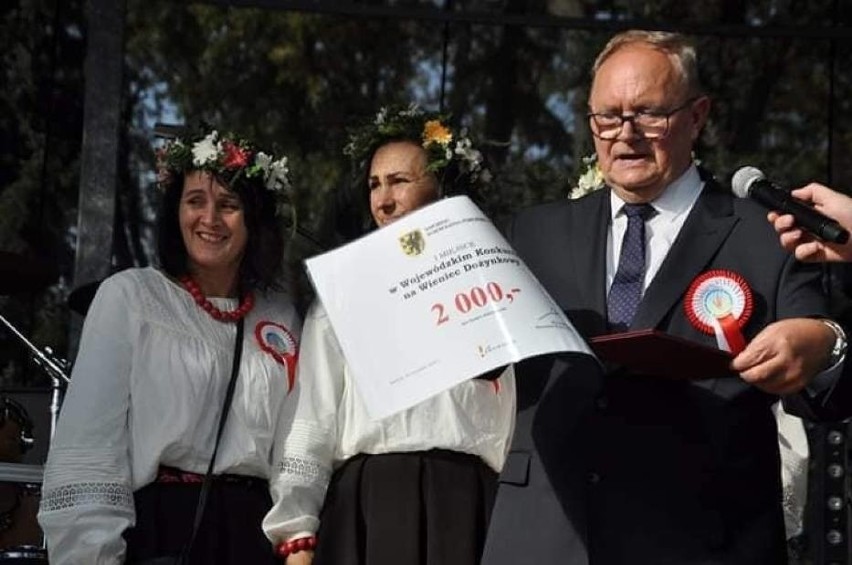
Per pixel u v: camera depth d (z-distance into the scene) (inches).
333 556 237.1
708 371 194.2
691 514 199.5
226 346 250.2
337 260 204.5
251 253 259.3
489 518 237.8
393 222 205.3
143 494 240.7
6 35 426.3
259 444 244.8
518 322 194.2
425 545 235.6
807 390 199.6
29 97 426.3
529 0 419.8
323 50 417.7
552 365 208.2
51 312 421.7
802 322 192.9
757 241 206.4
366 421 241.4
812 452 320.8
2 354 418.6
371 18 413.4
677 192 211.6
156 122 411.2
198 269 256.1
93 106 383.9
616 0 421.7
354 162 274.8
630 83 208.2
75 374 243.6
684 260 206.1
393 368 197.0
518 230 219.0
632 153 208.8
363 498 239.1
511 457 208.7
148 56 414.0
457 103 418.9
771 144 420.2
